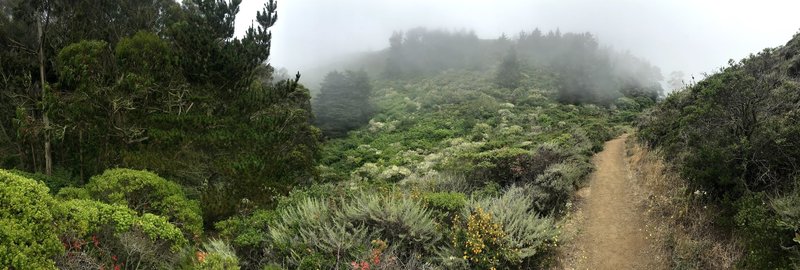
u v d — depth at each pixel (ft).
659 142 49.90
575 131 82.07
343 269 25.50
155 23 59.82
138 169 40.16
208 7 49.78
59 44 48.55
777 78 38.81
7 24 49.78
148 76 43.75
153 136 41.42
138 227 25.68
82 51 43.47
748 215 24.64
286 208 35.27
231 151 42.83
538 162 49.75
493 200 35.19
